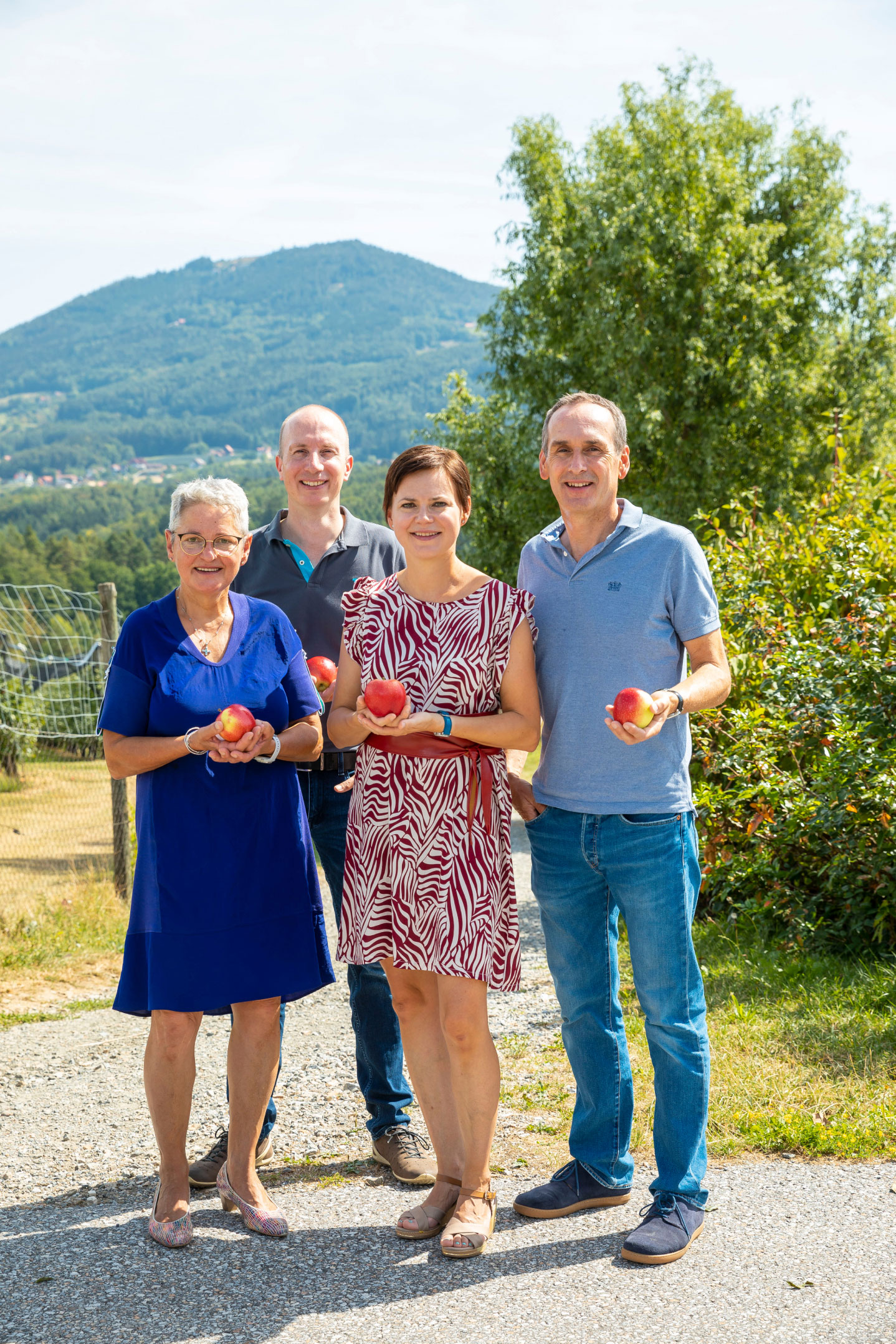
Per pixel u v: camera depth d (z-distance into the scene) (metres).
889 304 24.05
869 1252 2.74
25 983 6.57
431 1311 2.57
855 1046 4.17
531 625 2.99
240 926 3.03
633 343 21.48
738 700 6.66
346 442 3.87
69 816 13.41
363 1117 4.04
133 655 3.09
